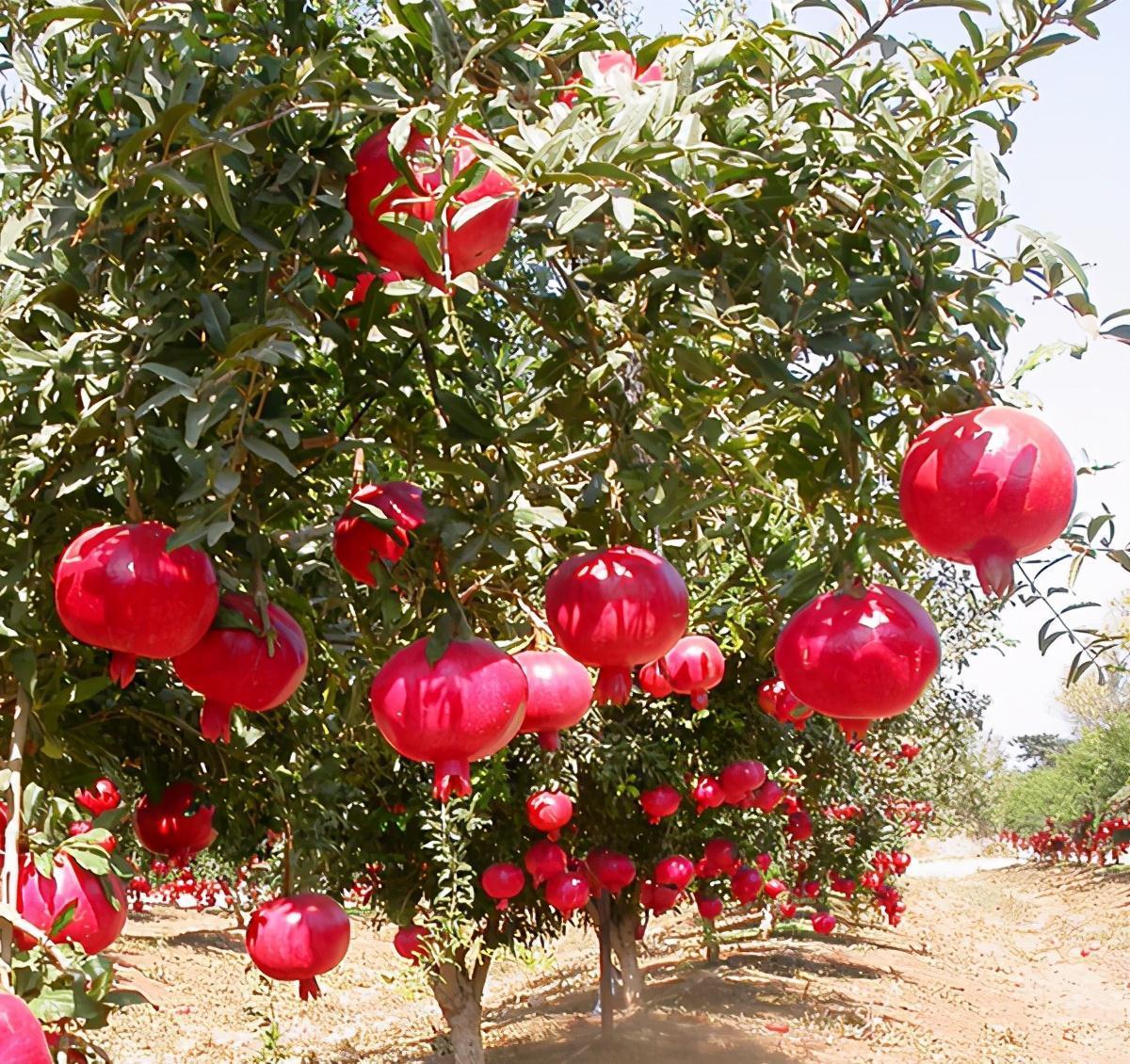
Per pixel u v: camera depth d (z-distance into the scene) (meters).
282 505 2.01
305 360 2.10
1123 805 31.75
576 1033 9.54
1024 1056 10.60
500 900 5.47
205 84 1.74
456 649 1.60
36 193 1.83
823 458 1.88
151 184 1.60
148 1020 12.61
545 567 2.30
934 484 1.45
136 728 2.55
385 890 6.51
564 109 1.65
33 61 1.71
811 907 19.56
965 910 25.91
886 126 1.60
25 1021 1.22
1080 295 1.40
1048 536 1.45
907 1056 9.70
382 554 1.86
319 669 2.48
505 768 5.80
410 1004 14.57
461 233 1.58
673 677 2.69
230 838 2.71
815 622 1.63
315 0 1.89
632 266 1.85
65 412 1.68
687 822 6.95
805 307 1.62
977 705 9.83
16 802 1.55
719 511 2.46
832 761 7.67
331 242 1.71
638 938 10.12
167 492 1.73
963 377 1.54
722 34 2.03
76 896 1.60
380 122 1.73
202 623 1.59
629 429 1.93
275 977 2.17
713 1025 9.96
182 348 1.67
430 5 1.63
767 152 1.69
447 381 2.28
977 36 1.69
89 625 1.53
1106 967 18.41
